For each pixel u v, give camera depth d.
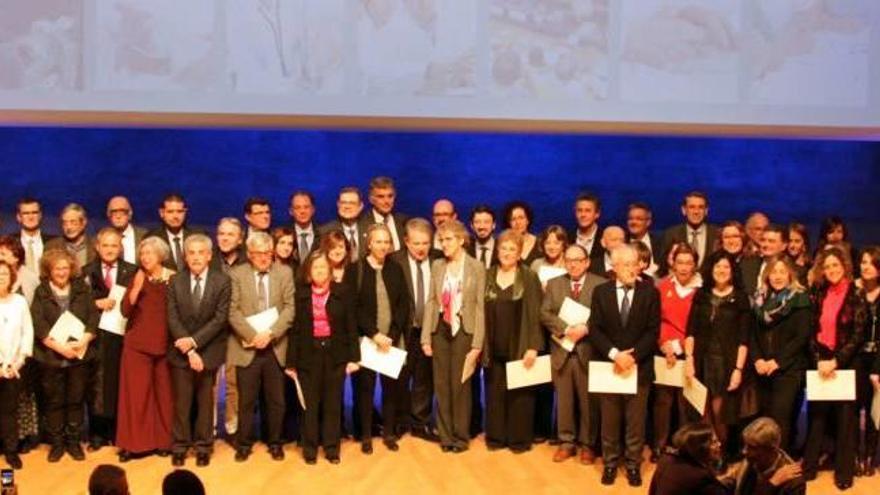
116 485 3.97
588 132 7.67
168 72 6.88
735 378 6.27
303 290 6.48
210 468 6.41
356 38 6.94
